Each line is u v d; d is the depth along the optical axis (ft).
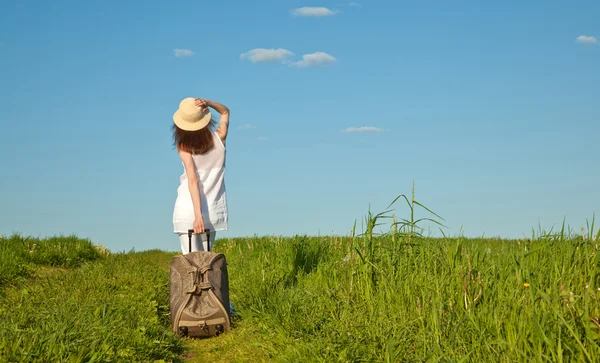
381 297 18.15
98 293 23.91
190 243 20.76
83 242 44.91
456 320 14.88
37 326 16.71
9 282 29.12
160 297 24.59
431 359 13.57
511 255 18.76
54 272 34.53
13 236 40.63
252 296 23.09
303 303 20.16
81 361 14.46
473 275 17.04
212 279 19.79
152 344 16.83
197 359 17.20
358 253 20.44
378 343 14.85
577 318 12.44
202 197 21.15
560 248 17.98
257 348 17.52
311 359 14.73
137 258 43.32
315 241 34.63
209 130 21.13
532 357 11.66
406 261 19.92
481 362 12.59
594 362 11.07
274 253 34.40
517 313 13.58
